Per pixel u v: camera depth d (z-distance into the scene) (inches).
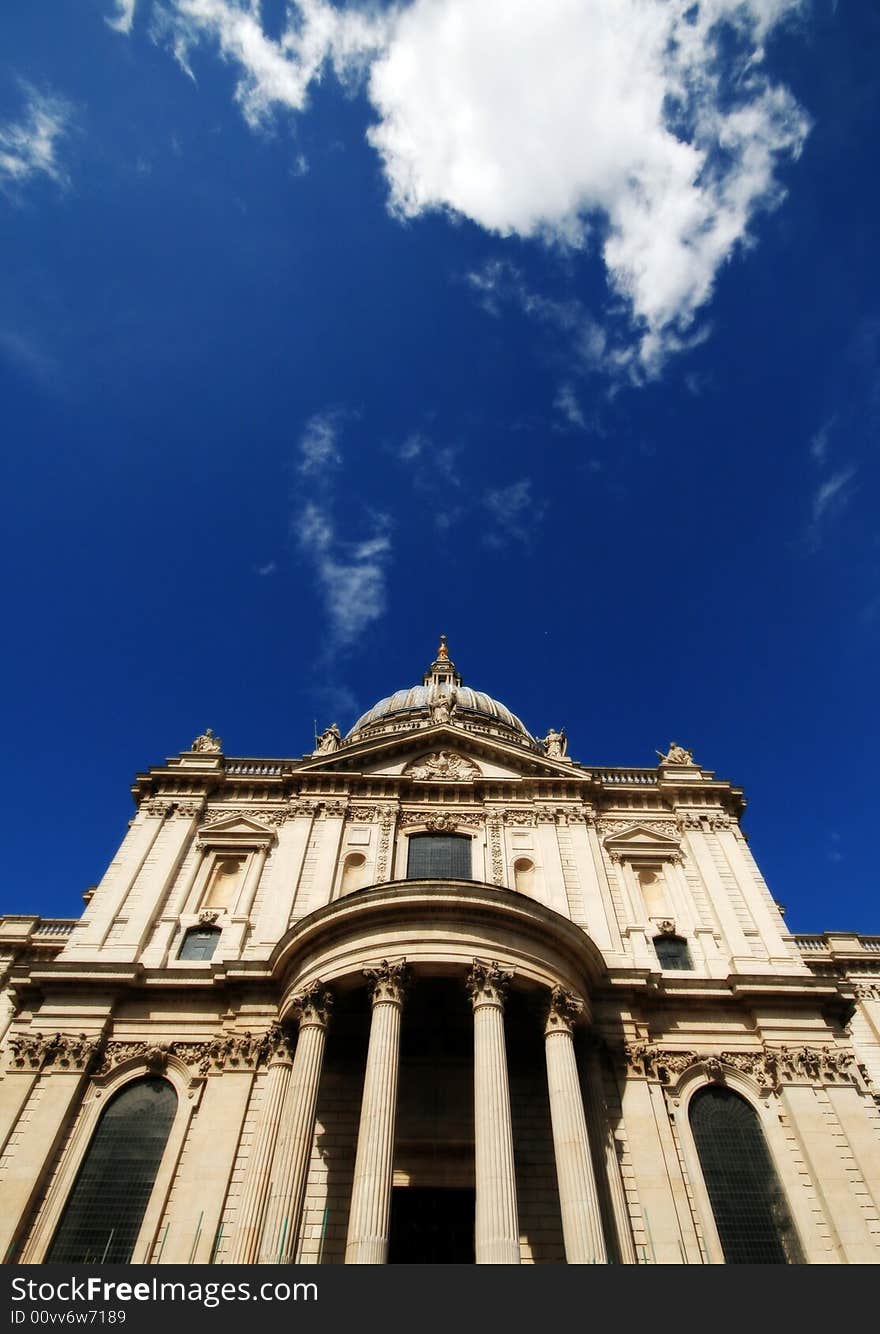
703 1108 1046.4
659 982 1126.4
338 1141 980.6
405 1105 1024.9
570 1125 871.7
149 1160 977.5
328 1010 967.6
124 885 1253.1
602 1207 900.6
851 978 1496.1
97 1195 946.1
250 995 1084.5
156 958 1163.3
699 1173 973.8
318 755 1450.5
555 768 1425.9
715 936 1233.4
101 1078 1035.9
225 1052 1039.6
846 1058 1061.8
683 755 1535.4
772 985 1119.6
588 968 1067.3
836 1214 912.3
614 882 1300.4
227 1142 954.7
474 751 1476.4
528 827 1349.7
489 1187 784.9
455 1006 1066.7
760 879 1315.2
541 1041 1069.1
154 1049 1056.8
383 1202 778.8
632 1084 1027.9
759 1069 1067.3
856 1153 971.9
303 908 1199.6
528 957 982.4
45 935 1480.1
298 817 1348.4
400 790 1397.6
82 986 1106.1
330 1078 1039.6
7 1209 899.4
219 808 1396.4
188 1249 869.2
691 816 1407.5
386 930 988.6
